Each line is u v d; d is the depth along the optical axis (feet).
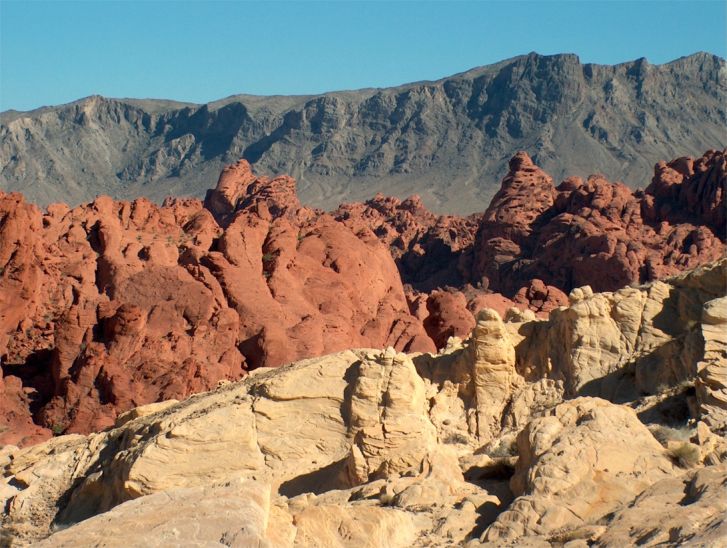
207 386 244.22
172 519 67.05
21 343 258.57
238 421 112.88
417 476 97.50
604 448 87.66
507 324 128.57
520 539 79.82
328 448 112.78
